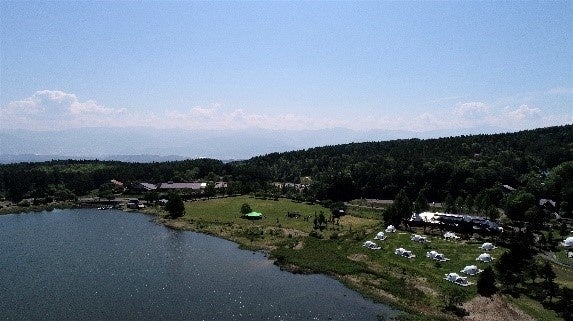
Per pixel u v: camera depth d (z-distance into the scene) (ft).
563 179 606.55
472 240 415.23
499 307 265.95
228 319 267.39
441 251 382.22
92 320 264.72
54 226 549.13
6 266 372.58
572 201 517.55
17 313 274.77
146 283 331.16
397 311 278.46
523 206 474.90
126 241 465.88
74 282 332.39
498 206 566.36
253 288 321.93
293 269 361.92
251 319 267.39
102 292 311.47
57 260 391.24
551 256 356.18
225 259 397.80
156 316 270.87
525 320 249.75
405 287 311.27
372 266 359.46
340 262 374.22
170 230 522.88
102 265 376.48
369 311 278.87
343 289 318.86
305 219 548.31
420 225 477.36
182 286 325.21
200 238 481.05
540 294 278.46
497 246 394.73
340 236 456.04
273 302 294.46
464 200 579.48
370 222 521.24
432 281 316.19
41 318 267.59
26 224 563.89
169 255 410.31
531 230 413.80
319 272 357.00
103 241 465.47
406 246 399.44
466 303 277.85
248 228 507.30
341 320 265.54
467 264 346.13
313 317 270.05
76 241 465.47
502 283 300.20
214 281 336.70
